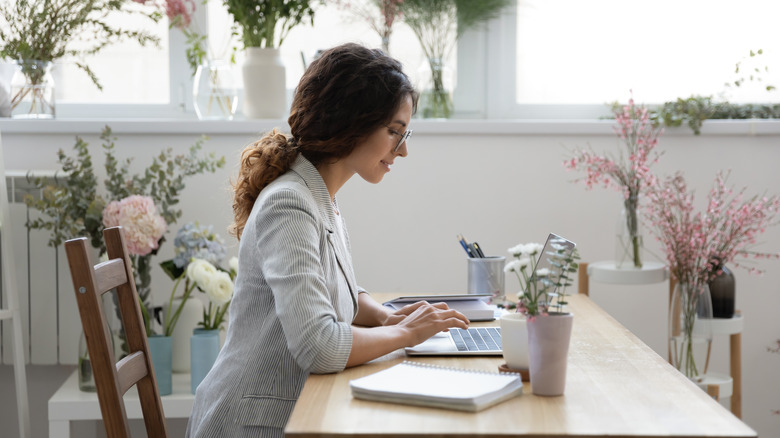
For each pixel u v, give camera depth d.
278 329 1.44
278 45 2.93
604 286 2.89
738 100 3.01
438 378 1.27
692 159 2.83
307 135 1.55
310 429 1.09
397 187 2.84
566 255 1.29
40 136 2.75
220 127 2.76
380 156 1.57
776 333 2.86
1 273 2.65
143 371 1.56
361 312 1.82
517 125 2.81
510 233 2.85
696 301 2.42
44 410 2.81
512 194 2.85
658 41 3.02
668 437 1.05
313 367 1.36
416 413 1.15
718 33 3.00
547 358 1.22
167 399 2.36
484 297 2.04
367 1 2.95
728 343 2.89
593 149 2.83
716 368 2.90
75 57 2.95
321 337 1.35
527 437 1.06
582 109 3.04
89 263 1.37
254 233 1.48
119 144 2.77
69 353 2.70
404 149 1.61
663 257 2.82
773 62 2.98
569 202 2.85
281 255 1.40
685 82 3.02
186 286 2.50
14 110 2.80
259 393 1.43
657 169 2.83
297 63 3.02
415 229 2.85
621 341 1.63
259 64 2.82
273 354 1.44
